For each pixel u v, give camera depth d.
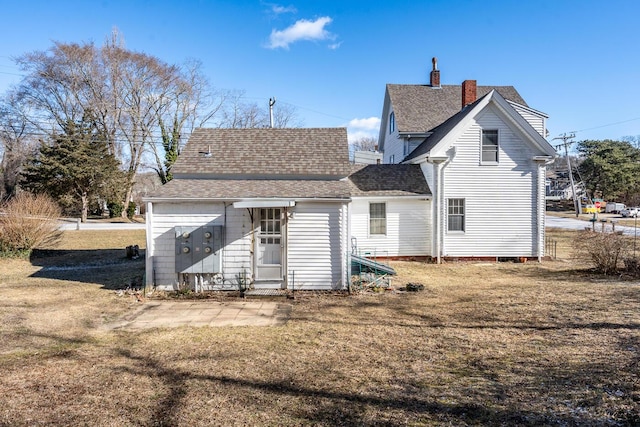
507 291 10.98
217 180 12.27
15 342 6.91
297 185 11.92
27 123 39.31
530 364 5.70
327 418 4.24
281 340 7.07
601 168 62.62
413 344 6.76
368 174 18.33
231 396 4.81
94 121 35.31
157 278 11.06
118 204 38.28
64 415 4.37
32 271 14.78
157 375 5.49
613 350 6.11
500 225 16.59
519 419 4.10
